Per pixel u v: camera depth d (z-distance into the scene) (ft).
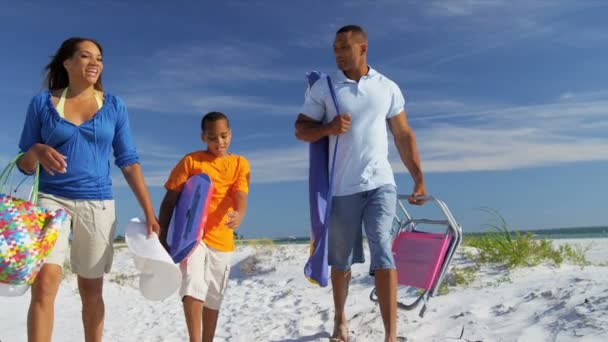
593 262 22.89
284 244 40.37
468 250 24.82
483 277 19.75
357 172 13.33
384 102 13.61
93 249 11.34
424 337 13.39
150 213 12.08
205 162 13.76
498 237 22.68
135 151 12.30
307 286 25.53
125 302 25.46
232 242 14.01
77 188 11.18
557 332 12.16
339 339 13.96
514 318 13.76
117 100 11.91
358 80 13.85
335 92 13.60
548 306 14.07
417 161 14.24
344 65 13.70
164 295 12.01
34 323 10.22
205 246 13.35
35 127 11.25
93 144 11.39
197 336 12.57
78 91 11.60
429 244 14.19
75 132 11.18
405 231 15.24
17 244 9.56
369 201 13.32
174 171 13.88
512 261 20.97
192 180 13.38
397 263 14.64
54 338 16.62
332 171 13.56
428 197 13.88
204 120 13.87
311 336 14.84
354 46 13.55
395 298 12.64
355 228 13.58
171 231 13.28
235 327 17.15
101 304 11.71
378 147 13.46
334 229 13.67
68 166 11.15
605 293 13.80
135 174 12.13
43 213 10.12
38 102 11.25
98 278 11.52
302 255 34.30
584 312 12.74
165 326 18.65
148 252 11.60
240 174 13.96
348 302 18.33
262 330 16.22
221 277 13.70
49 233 9.95
